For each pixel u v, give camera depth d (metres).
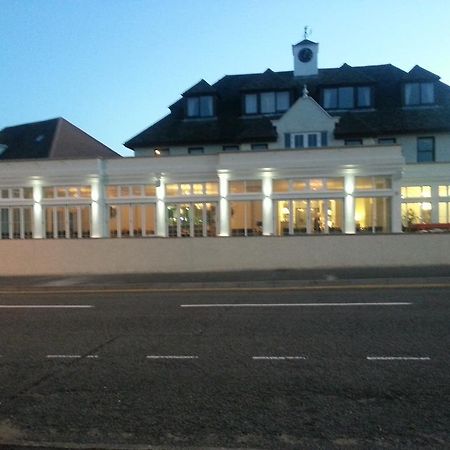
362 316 9.38
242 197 26.34
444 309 9.88
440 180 28.75
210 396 5.41
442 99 31.78
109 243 16.84
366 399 5.22
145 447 4.20
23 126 39.06
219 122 32.78
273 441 4.34
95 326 9.11
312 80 34.75
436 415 4.79
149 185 27.55
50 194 28.12
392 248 16.05
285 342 7.61
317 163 25.61
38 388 5.77
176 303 11.45
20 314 10.52
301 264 16.20
